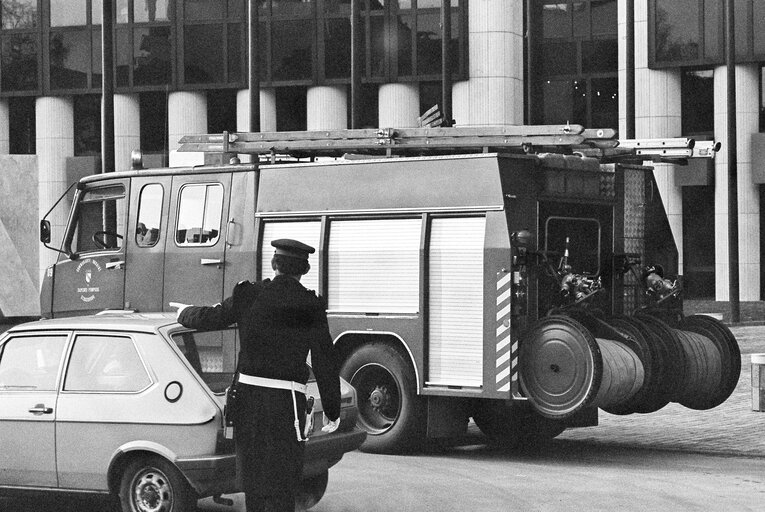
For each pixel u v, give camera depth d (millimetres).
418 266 14797
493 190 14328
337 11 49250
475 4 47938
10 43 53438
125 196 17578
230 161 17359
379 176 15219
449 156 14680
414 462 14594
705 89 48750
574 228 15414
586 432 17656
